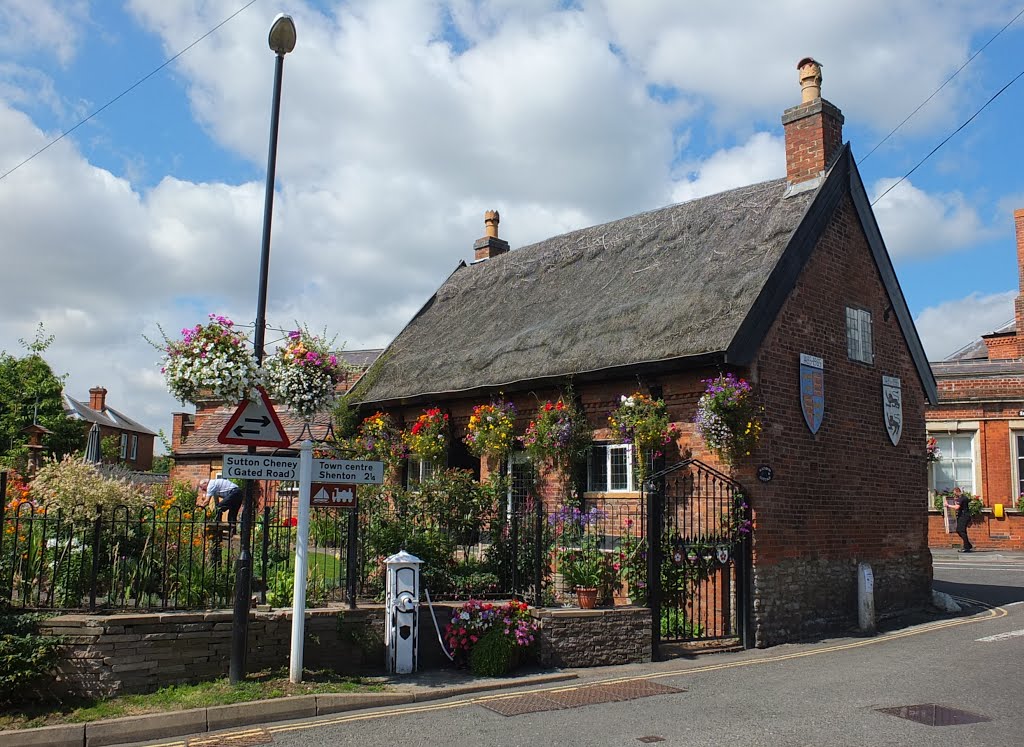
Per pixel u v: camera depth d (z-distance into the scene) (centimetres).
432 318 2084
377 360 2005
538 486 1408
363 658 959
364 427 1769
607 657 1026
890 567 1409
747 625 1134
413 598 962
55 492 918
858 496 1356
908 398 1521
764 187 1493
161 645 838
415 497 1199
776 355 1225
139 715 743
